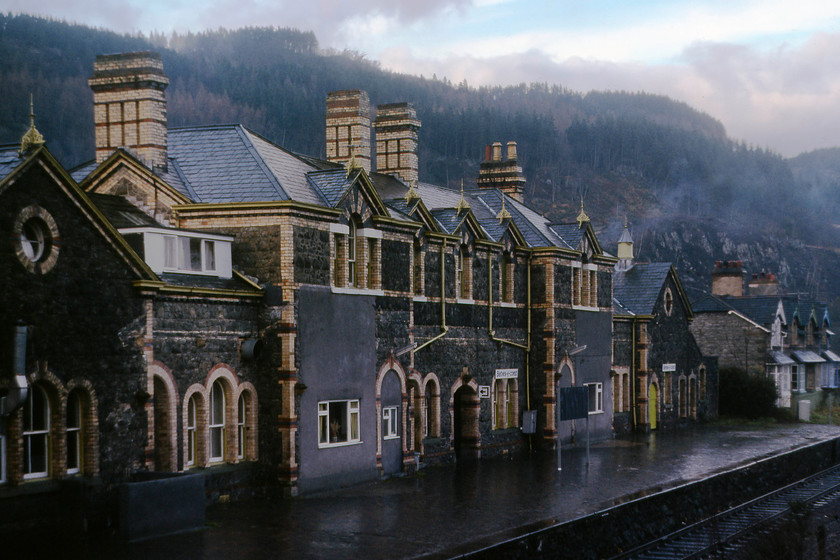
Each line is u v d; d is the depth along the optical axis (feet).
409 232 108.27
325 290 94.73
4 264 66.54
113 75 97.09
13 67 391.65
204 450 84.99
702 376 189.88
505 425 131.23
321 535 74.74
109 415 74.54
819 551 89.15
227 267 89.56
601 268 151.43
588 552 82.17
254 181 94.02
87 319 72.79
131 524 70.59
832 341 368.89
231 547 69.87
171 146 102.42
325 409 95.14
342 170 99.81
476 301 124.06
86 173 100.42
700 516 102.63
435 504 89.40
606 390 152.15
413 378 109.19
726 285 236.84
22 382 66.13
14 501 67.21
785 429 175.42
